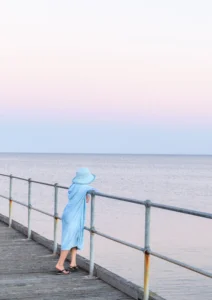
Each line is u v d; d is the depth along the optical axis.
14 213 37.62
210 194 68.50
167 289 15.52
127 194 64.12
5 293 7.51
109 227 30.81
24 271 8.92
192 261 20.16
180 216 38.62
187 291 15.40
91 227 8.50
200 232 28.92
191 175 145.62
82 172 8.69
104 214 39.12
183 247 23.52
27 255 10.27
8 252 10.56
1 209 40.78
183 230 29.81
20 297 7.31
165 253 21.97
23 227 12.88
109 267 18.44
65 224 8.70
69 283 8.09
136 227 31.02
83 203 8.70
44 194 59.16
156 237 26.62
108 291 7.65
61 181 85.44
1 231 13.20
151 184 88.88
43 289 7.74
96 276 8.48
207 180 113.88
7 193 59.84
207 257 21.06
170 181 104.00
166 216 38.47
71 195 8.70
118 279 7.78
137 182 94.19
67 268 9.02
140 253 21.09
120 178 109.88
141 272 17.72
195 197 63.34
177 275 17.47
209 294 15.02
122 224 32.53
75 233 8.69
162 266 18.98
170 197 62.47
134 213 40.44
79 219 8.70
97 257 20.19
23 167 177.50
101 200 53.84
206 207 50.50
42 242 11.36
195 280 16.80
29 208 12.10
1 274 8.70
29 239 12.05
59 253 10.21
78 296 7.38
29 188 12.12
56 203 10.29
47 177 100.19
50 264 9.47
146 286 6.96
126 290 7.48
